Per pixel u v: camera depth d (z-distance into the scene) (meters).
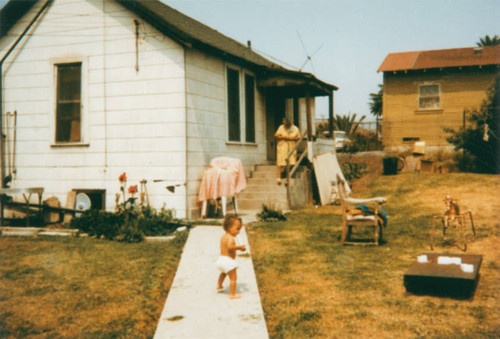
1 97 12.95
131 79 11.76
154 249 8.40
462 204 11.95
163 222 10.16
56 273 6.87
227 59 13.33
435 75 24.69
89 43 12.17
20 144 12.84
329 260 7.35
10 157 12.91
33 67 12.73
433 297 5.54
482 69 23.92
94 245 8.79
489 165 18.98
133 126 11.72
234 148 13.92
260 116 16.09
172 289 6.20
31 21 12.52
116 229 9.60
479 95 24.05
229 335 4.65
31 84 12.76
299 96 18.06
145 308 5.54
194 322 5.02
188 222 10.43
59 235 9.90
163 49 11.45
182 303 5.64
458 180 15.49
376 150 24.28
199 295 5.94
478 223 9.69
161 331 4.78
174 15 15.02
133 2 11.40
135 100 11.70
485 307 5.15
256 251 8.28
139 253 8.08
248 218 11.60
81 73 12.29
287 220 11.26
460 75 24.30
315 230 9.92
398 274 6.47
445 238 8.64
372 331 4.65
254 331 4.74
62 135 12.57
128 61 11.77
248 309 5.40
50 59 12.54
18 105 12.87
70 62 12.33
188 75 11.46
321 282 6.30
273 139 17.16
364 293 5.77
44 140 12.61
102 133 12.02
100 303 5.69
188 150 11.37
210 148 12.45
